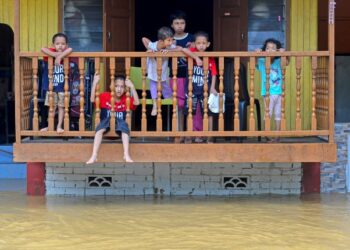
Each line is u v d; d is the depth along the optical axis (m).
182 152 11.52
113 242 9.43
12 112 16.00
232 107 12.12
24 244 9.37
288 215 11.16
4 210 11.58
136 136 11.37
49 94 11.27
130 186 12.94
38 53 11.20
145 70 11.24
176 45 12.27
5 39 15.87
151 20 18.47
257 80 13.66
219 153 11.54
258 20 14.07
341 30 16.12
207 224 10.51
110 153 11.52
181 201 12.36
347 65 16.88
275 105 11.91
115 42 13.93
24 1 13.98
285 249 9.09
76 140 12.08
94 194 12.95
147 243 9.37
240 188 12.95
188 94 11.23
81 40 14.16
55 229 10.20
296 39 13.93
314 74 11.28
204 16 18.62
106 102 11.47
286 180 12.98
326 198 12.66
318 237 9.74
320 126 12.02
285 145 11.54
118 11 13.95
